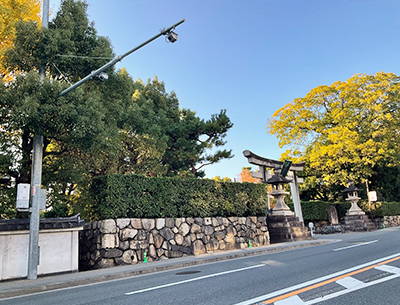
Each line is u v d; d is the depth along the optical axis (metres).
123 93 15.08
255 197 19.06
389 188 35.06
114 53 13.72
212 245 15.68
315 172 33.09
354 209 29.03
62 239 11.66
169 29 8.44
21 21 11.09
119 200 13.03
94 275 9.76
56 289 8.49
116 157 18.55
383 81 30.31
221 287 6.55
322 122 33.09
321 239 19.58
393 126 29.89
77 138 11.34
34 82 10.34
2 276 10.13
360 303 4.79
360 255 10.17
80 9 13.09
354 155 29.30
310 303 4.93
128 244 12.82
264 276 7.54
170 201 14.79
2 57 11.66
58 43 11.62
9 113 10.13
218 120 28.41
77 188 15.42
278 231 19.86
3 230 10.30
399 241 13.73
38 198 10.41
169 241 14.15
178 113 31.41
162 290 6.75
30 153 12.96
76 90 11.02
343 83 31.86
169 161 29.00
